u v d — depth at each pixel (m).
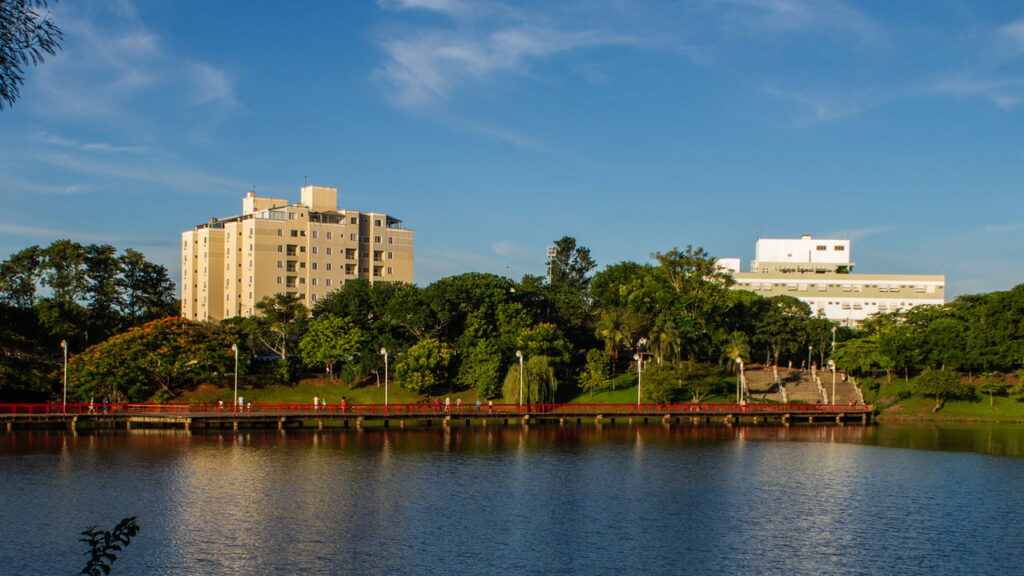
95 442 100.75
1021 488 78.12
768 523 64.38
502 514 66.38
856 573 52.50
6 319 140.50
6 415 109.56
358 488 75.31
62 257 154.50
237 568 52.09
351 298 155.00
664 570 52.69
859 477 83.25
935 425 132.25
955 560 55.25
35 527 60.66
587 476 82.44
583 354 172.62
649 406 135.75
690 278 156.00
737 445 105.62
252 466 85.25
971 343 143.88
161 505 67.81
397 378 140.25
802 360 182.75
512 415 127.62
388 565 52.97
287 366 144.88
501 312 150.50
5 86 22.48
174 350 131.88
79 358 128.38
